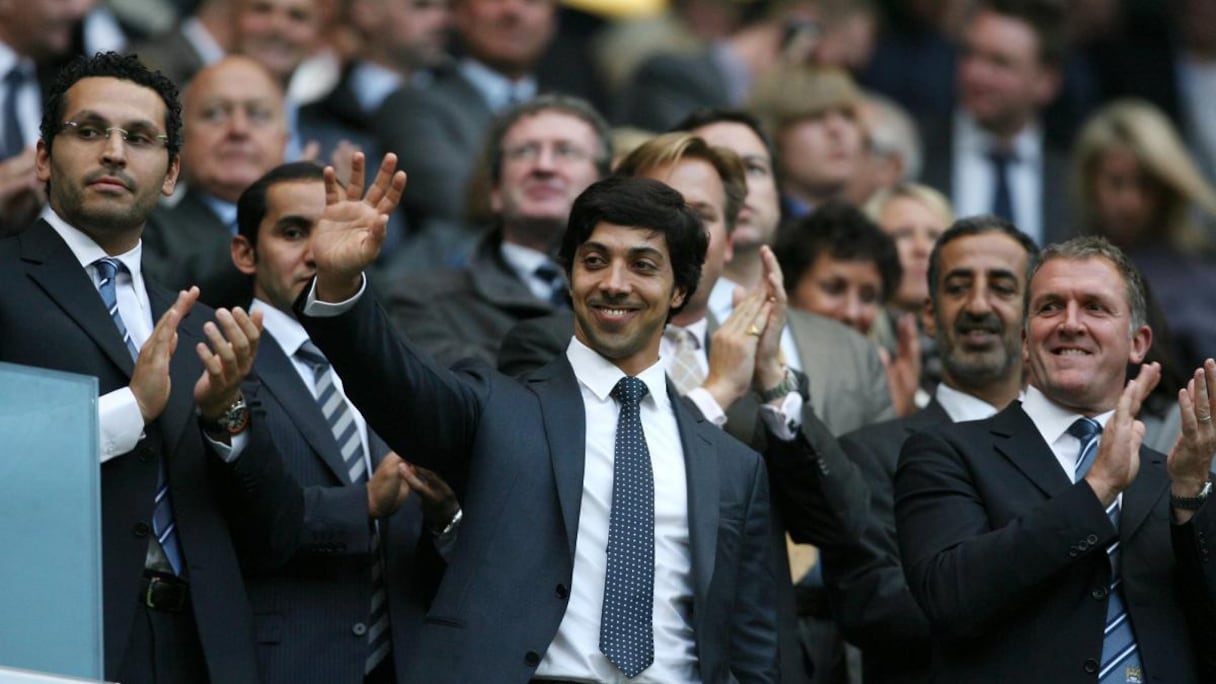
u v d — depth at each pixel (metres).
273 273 23.41
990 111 38.94
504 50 35.44
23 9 31.17
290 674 21.23
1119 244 37.66
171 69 33.41
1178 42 43.38
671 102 37.88
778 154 33.31
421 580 21.86
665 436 21.17
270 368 22.50
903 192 31.36
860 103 34.47
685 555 20.80
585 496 20.66
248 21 33.59
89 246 21.05
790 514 23.45
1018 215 38.56
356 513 21.45
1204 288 36.81
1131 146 37.72
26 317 20.52
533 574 20.19
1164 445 25.86
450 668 19.83
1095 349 21.45
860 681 25.38
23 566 19.52
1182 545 20.62
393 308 27.09
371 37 35.66
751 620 21.12
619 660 20.17
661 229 21.20
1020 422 21.66
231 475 20.62
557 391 21.00
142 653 20.28
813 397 25.84
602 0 39.75
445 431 20.38
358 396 20.00
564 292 22.83
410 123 34.25
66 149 20.97
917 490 21.52
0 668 19.05
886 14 40.38
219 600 20.45
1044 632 20.64
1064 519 20.31
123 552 20.22
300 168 23.77
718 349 23.36
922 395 28.38
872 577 23.47
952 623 20.56
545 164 27.67
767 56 39.66
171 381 20.94
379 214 19.73
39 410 19.80
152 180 21.14
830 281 28.05
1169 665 20.59
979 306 24.77
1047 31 39.28
